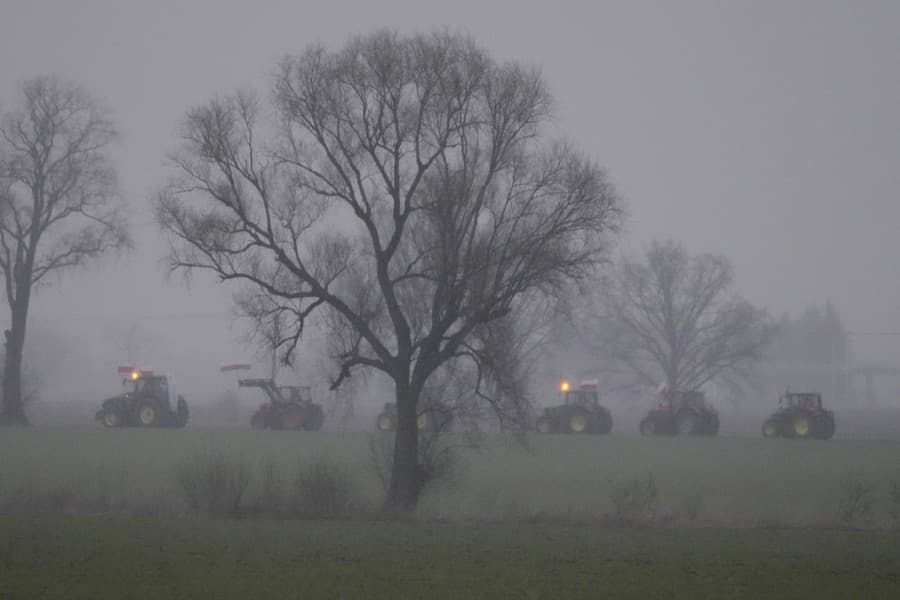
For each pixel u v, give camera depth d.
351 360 96.25
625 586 57.72
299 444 157.00
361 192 94.75
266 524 82.75
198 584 57.12
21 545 70.25
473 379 103.38
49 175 182.12
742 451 158.00
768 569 63.53
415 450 96.38
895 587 58.00
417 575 60.47
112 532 76.75
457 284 94.00
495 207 94.69
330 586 56.81
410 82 92.44
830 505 99.25
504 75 93.69
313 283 94.25
